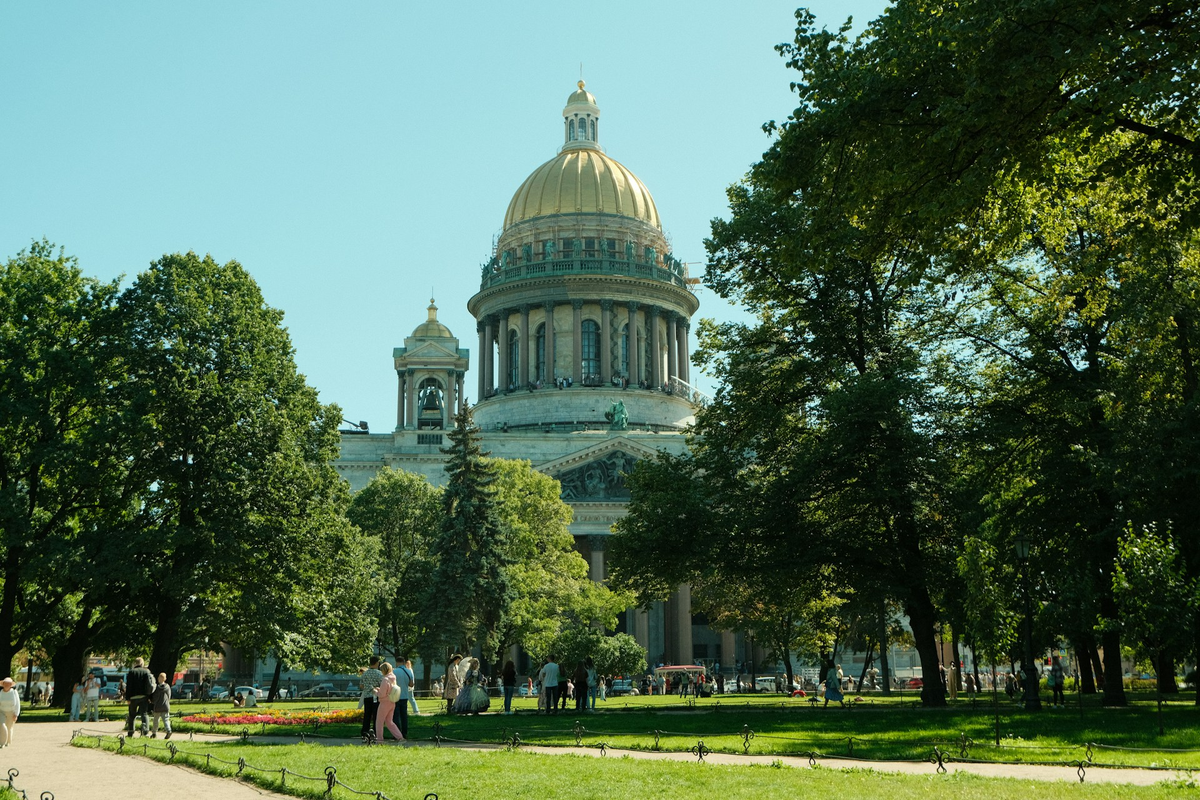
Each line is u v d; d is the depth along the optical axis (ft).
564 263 548.31
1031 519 177.88
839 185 113.91
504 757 98.99
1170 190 109.09
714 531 189.37
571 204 561.43
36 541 209.97
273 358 232.73
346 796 77.87
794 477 178.60
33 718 197.77
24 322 221.05
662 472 203.41
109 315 222.89
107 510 224.94
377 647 378.32
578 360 541.75
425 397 479.41
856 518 187.42
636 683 394.93
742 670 492.95
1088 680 256.11
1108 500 177.88
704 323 208.03
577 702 187.52
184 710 229.66
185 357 218.38
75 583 212.43
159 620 226.38
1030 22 94.63
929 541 189.47
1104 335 184.44
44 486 221.46
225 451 210.18
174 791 85.56
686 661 451.94
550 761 95.55
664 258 569.23
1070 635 185.37
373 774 87.35
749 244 193.06
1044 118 102.83
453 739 124.47
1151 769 92.89
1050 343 185.37
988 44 96.68
